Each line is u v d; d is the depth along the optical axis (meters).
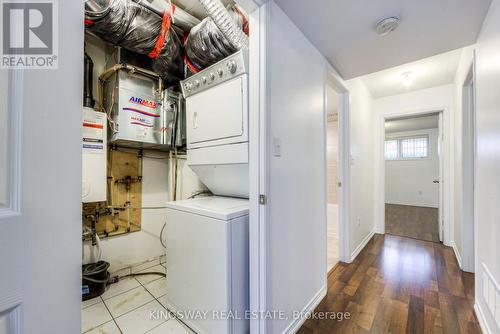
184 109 2.23
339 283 2.03
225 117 1.49
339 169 2.54
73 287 0.48
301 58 1.54
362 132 3.05
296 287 1.47
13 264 0.40
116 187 2.17
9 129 0.40
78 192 0.48
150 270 2.26
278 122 1.28
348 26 1.48
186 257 1.46
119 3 1.41
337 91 2.48
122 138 1.83
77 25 0.48
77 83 0.48
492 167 1.28
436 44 1.70
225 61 1.44
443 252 2.76
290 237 1.40
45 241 0.44
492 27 1.28
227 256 1.21
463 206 2.27
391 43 1.70
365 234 3.13
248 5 1.17
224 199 1.78
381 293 1.85
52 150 0.45
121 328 1.45
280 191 1.30
